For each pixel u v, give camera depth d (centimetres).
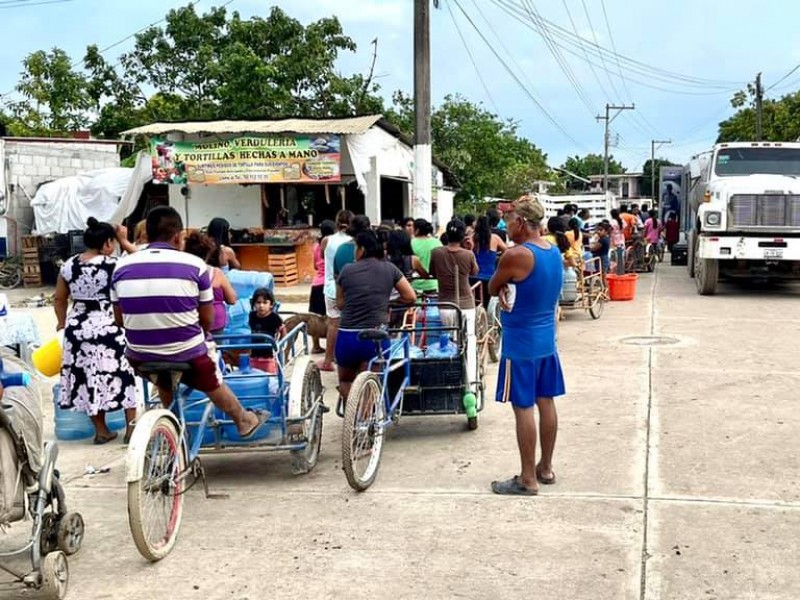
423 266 909
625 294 1505
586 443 632
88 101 2917
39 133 2875
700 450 608
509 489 531
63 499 455
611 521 482
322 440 677
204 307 489
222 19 2800
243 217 1825
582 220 1677
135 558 456
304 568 435
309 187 1889
